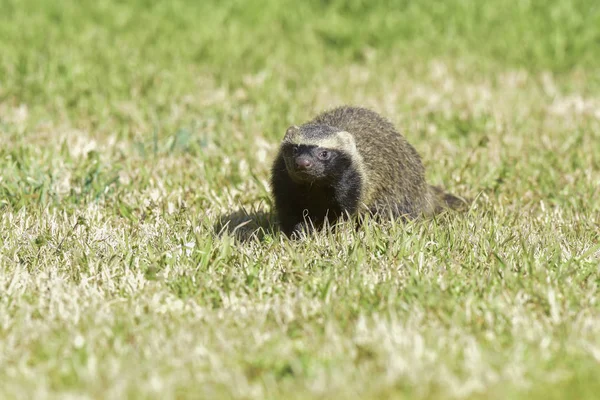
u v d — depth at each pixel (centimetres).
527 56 2222
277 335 808
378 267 977
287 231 1152
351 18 2491
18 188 1227
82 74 1880
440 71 2092
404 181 1216
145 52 2120
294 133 1125
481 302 872
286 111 1695
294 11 2517
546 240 1056
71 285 923
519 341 782
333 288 909
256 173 1370
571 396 704
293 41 2327
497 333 812
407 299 882
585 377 727
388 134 1224
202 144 1495
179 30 2350
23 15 2350
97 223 1135
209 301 895
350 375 729
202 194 1273
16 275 927
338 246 1037
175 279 945
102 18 2400
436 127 1658
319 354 769
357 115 1235
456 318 830
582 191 1317
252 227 1179
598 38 2339
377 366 749
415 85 1977
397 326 798
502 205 1247
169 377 724
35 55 1981
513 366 735
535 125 1680
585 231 1118
